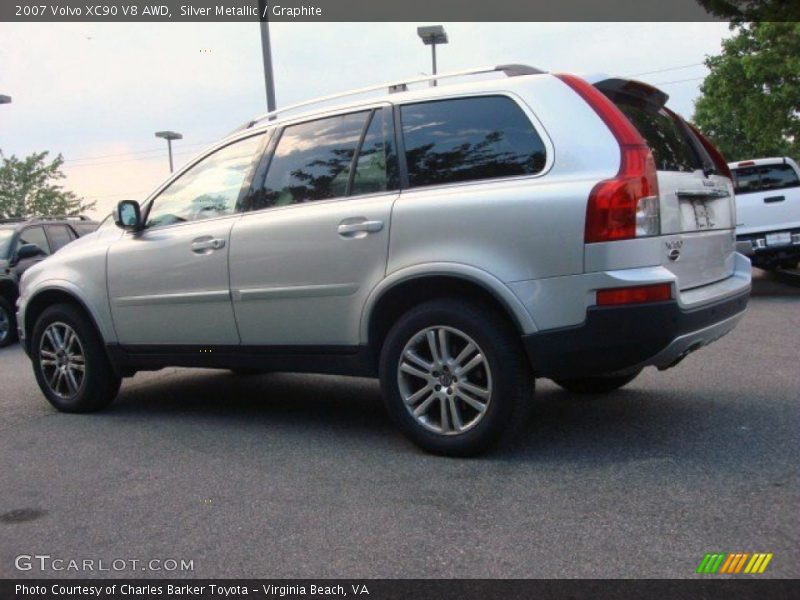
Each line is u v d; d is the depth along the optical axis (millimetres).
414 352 4293
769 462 3953
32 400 6492
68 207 39625
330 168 4680
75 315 5742
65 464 4559
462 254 4039
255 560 3145
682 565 2912
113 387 5840
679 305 3791
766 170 11828
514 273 3906
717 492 3584
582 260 3756
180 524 3551
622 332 3734
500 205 3947
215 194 5211
